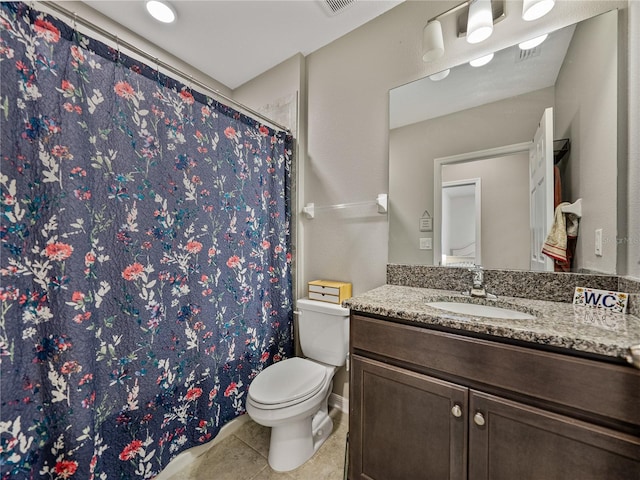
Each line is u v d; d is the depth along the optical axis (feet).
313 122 6.10
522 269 3.93
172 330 4.04
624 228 3.14
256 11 4.94
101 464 3.29
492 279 4.08
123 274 3.52
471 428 2.71
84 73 3.18
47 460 2.90
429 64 4.64
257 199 5.44
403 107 4.89
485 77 4.21
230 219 4.92
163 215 3.94
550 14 3.70
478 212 4.28
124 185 3.53
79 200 3.12
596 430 2.14
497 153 4.14
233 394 4.96
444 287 4.47
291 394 4.10
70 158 3.06
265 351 5.59
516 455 2.49
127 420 3.55
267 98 6.72
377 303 3.48
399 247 4.96
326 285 5.38
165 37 5.57
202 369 4.43
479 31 3.87
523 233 3.93
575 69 3.55
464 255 4.38
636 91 3.00
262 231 5.55
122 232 3.51
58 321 2.95
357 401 3.51
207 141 4.53
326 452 4.58
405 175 4.91
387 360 3.29
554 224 3.69
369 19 5.20
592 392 2.17
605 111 3.30
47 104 2.90
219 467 4.28
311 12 4.99
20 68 2.73
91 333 3.20
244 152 5.18
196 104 4.38
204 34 5.50
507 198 4.06
